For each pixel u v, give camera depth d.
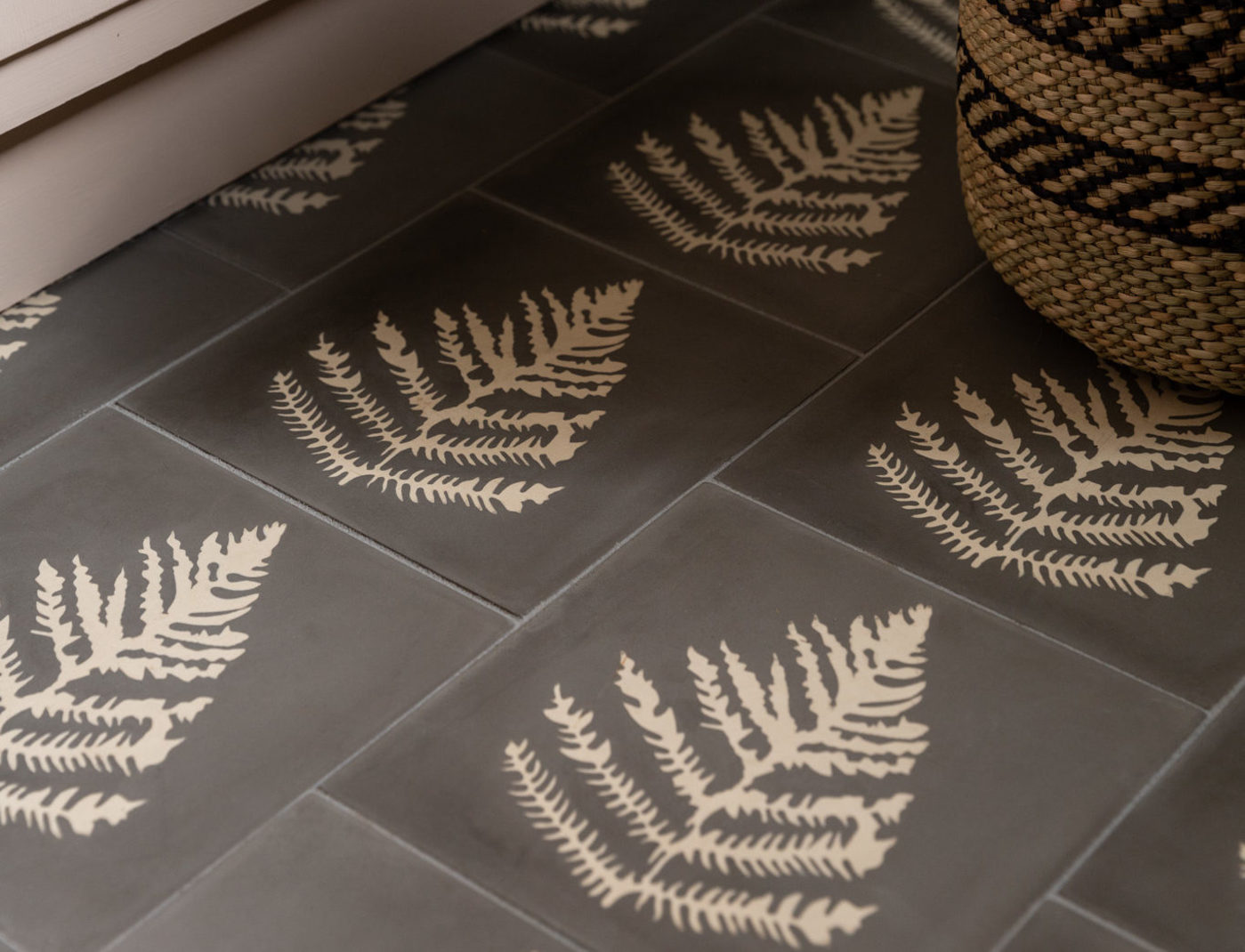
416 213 1.62
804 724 1.09
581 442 1.33
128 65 1.47
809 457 1.31
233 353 1.44
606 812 1.04
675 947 0.96
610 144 1.71
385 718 1.10
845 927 0.96
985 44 1.22
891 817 1.03
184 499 1.28
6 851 1.02
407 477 1.30
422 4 1.78
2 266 1.48
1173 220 1.16
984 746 1.07
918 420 1.34
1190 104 1.09
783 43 1.88
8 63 1.36
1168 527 1.23
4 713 1.11
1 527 1.26
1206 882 0.99
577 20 1.94
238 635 1.17
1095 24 1.09
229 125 1.64
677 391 1.38
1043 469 1.29
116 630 1.17
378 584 1.20
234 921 0.98
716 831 1.02
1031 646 1.14
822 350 1.42
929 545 1.23
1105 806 1.03
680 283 1.51
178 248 1.58
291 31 1.65
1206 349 1.25
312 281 1.53
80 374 1.42
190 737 1.09
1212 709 1.10
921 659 1.13
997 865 1.00
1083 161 1.18
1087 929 0.96
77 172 1.50
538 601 1.19
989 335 1.43
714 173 1.67
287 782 1.06
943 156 1.68
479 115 1.77
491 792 1.05
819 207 1.61
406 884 0.99
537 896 0.99
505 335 1.45
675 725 1.09
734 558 1.22
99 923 0.98
